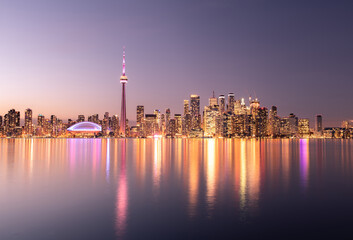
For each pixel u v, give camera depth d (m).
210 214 24.42
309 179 43.88
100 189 35.47
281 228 20.92
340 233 19.91
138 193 33.03
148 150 138.88
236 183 40.03
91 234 19.83
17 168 58.31
